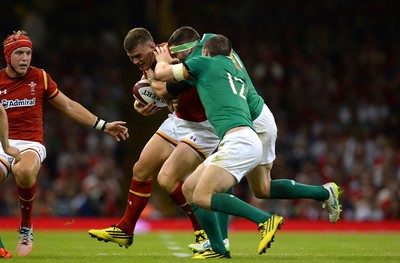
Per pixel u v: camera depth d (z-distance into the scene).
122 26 96.12
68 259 29.41
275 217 27.38
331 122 85.56
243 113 28.70
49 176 77.25
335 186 32.31
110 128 33.19
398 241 45.50
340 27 97.69
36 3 96.12
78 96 88.94
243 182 74.00
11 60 30.77
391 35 96.88
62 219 65.94
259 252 27.56
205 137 32.25
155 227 62.09
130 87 92.25
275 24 98.12
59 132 80.62
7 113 31.11
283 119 87.00
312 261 28.45
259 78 91.06
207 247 31.69
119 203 72.62
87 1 96.88
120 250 36.16
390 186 69.69
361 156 77.38
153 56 32.25
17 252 32.12
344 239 48.00
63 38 94.88
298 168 78.62
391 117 85.06
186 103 31.98
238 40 96.50
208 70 29.09
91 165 76.06
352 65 93.38
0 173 30.77
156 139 33.03
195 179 29.14
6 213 68.12
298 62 93.62
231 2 99.94
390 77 92.19
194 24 98.12
